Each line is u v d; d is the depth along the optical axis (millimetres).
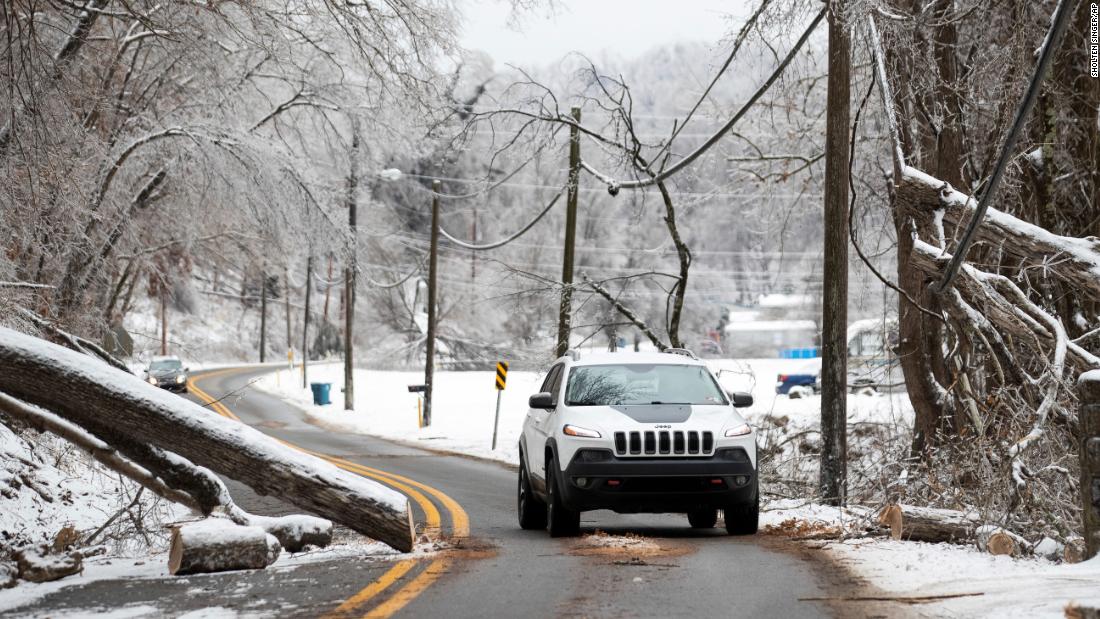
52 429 14617
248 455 14250
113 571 13391
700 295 120688
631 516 20984
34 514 18203
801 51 30672
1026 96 15305
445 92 33531
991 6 23250
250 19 29797
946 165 25516
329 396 81875
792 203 37562
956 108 25469
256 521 14773
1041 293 22922
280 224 39781
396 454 40375
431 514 20719
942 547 14586
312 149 44531
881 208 30328
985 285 19328
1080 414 12477
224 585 11977
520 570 12766
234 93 38281
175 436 14195
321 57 38438
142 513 18250
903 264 26062
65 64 24172
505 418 58000
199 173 38562
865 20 22188
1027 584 11062
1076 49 22078
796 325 142875
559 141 36125
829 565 12984
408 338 119812
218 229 48531
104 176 34438
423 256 114438
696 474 15781
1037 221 23375
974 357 24922
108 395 14125
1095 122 22375
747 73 31719
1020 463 16344
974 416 20828
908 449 25781
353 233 42469
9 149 21859
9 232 23688
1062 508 17141
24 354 14000
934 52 25625
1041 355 18359
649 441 15938
